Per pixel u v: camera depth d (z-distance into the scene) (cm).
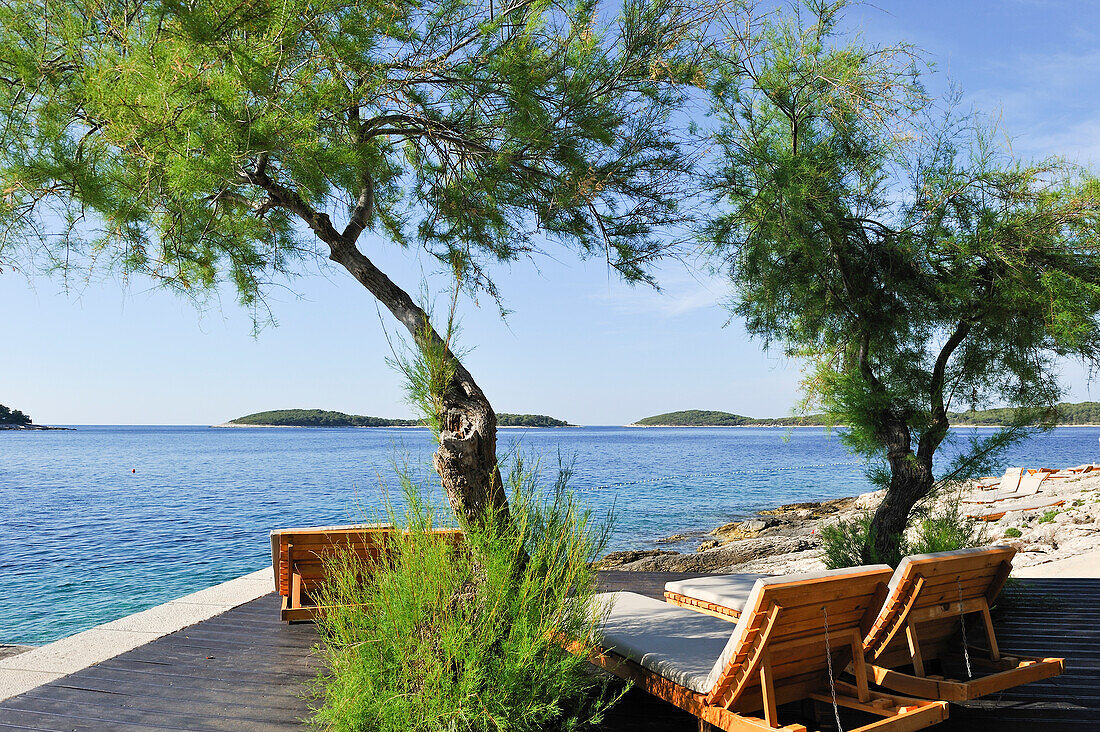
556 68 410
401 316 441
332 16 358
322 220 447
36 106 339
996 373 621
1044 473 2242
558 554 365
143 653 482
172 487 3588
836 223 571
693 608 478
